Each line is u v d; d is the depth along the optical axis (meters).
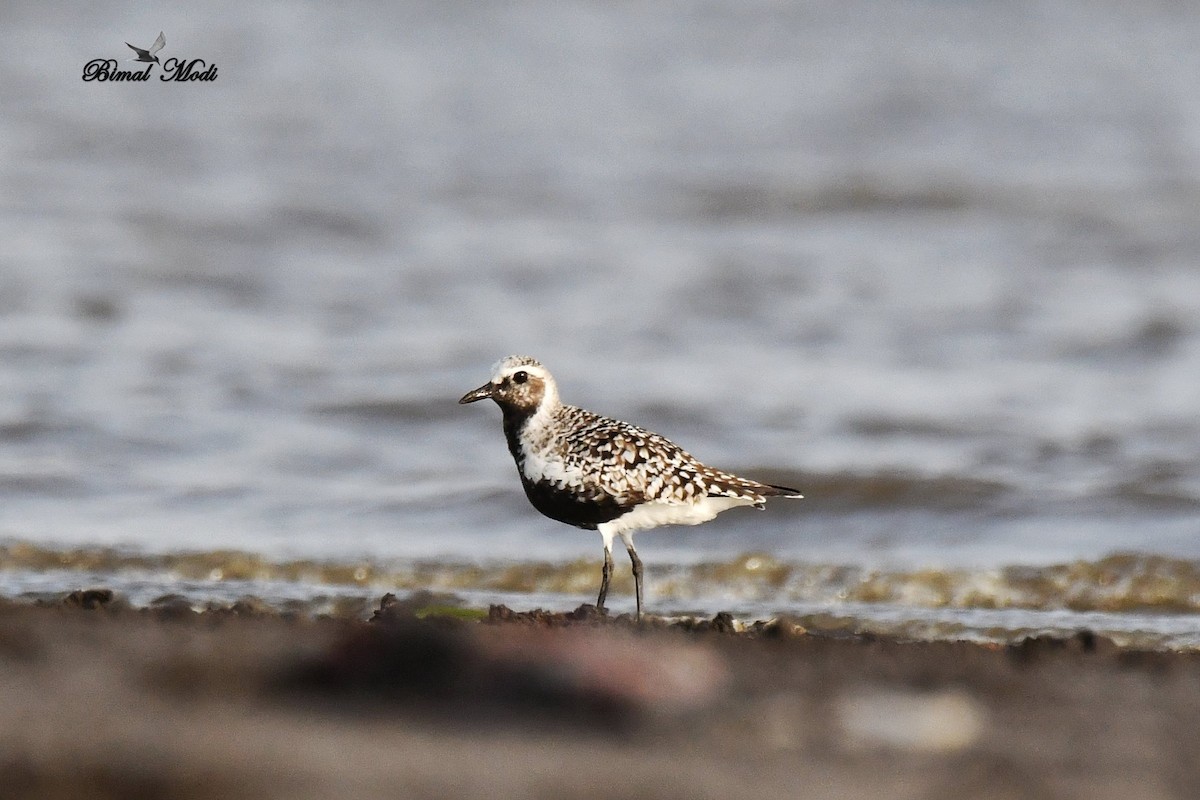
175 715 6.07
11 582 11.27
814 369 18.72
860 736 6.05
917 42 42.41
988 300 21.89
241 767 5.43
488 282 22.56
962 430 16.12
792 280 23.02
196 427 16.02
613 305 21.55
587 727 6.05
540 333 20.12
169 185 27.81
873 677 7.30
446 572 12.01
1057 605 11.34
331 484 14.49
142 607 9.49
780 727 6.13
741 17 45.09
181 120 33.00
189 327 19.97
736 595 11.70
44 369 17.83
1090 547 12.66
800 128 34.41
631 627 8.75
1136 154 31.84
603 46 41.75
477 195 28.19
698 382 17.97
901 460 14.99
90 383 17.36
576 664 6.67
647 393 17.41
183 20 41.66
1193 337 19.84
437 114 34.84
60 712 6.05
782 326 20.62
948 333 20.25
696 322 20.67
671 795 5.26
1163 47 41.56
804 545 12.92
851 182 29.08
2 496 13.76
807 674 7.30
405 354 18.97
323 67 38.19
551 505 10.49
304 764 5.47
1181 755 6.04
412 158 31.03
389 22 43.09
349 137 32.47
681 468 10.27
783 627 8.97
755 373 18.44
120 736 5.75
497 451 15.68
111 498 13.86
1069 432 16.00
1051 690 7.17
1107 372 18.70
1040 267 23.91
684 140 33.12
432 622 8.49
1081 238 25.70
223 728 5.89
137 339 19.28
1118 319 20.72
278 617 8.70
